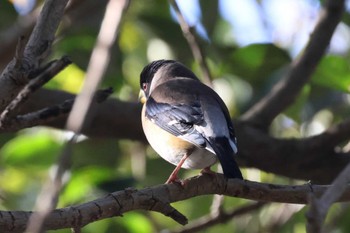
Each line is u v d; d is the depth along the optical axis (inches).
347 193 285.7
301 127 503.2
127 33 523.5
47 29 269.4
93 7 461.7
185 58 515.5
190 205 510.6
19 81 265.7
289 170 459.5
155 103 383.6
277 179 513.3
